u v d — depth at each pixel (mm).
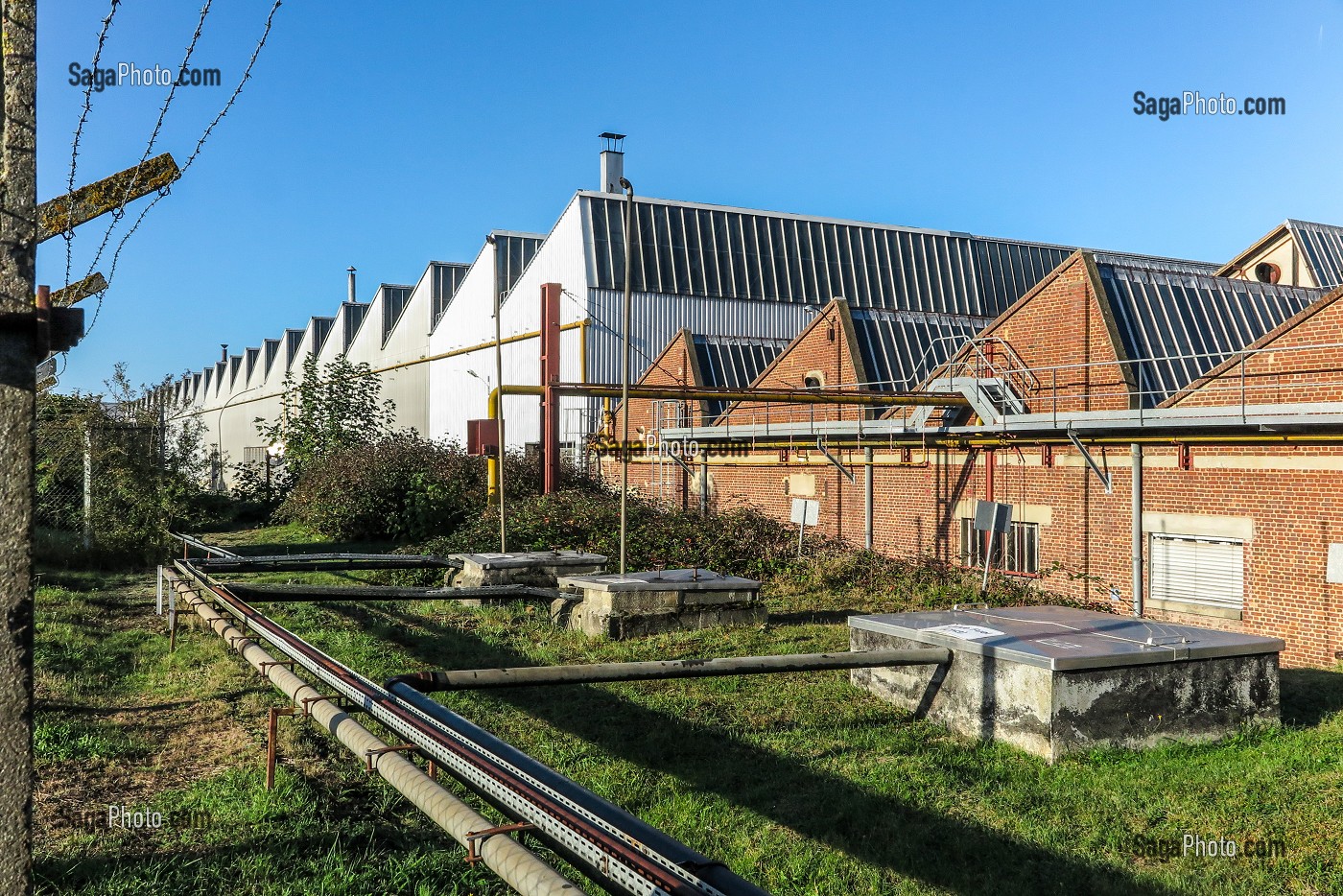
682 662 8219
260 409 63688
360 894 5242
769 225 38750
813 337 25828
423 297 45250
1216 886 5715
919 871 5859
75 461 20391
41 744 7473
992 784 7422
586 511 21016
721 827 6449
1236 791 7262
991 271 40875
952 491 20109
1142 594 16266
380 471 27016
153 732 8078
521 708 9211
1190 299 19719
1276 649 9023
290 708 6852
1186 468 15711
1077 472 17469
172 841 5859
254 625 8703
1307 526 14094
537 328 35906
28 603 3641
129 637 12086
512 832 4371
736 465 27188
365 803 6582
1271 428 14125
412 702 6309
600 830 3896
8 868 3580
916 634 9383
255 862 5527
